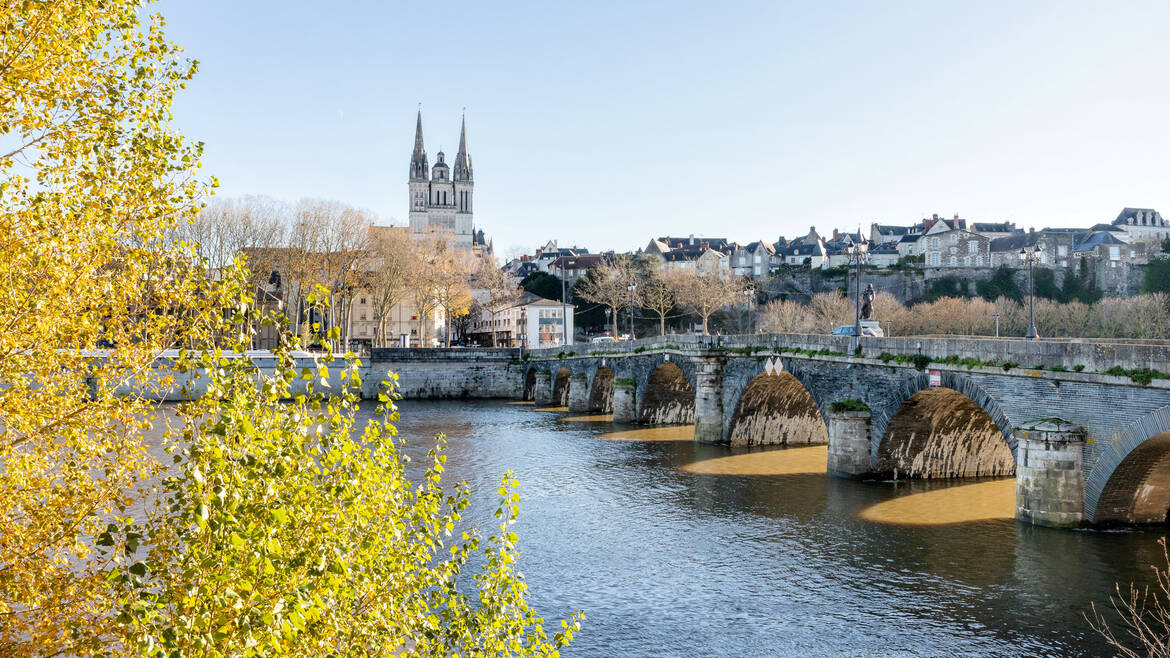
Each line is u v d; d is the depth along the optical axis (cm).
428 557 1326
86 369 1088
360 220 11362
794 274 15675
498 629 1359
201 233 9556
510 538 1452
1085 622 2336
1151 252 14950
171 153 1135
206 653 823
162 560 921
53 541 1053
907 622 2380
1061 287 14875
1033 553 2898
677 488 4278
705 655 2166
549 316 14450
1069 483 3122
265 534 884
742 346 5644
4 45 1026
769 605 2531
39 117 1068
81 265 1077
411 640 1273
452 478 4553
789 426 6059
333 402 1098
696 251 18725
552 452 5588
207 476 900
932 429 4312
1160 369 2714
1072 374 3064
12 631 1009
